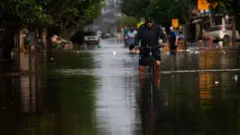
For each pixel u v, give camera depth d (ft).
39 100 100.07
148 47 137.59
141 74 143.43
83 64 205.26
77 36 609.42
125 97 102.53
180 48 341.41
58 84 128.67
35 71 171.73
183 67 179.01
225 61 207.41
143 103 94.38
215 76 142.41
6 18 214.07
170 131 69.51
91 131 70.13
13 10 193.16
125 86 121.80
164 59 229.25
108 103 94.73
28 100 100.32
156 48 139.23
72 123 75.87
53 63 215.10
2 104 95.45
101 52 331.98
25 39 389.80
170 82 128.98
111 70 170.91
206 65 187.01
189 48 363.56
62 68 183.93
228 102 93.30
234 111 83.51
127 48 423.64
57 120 78.38
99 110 87.10
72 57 265.95
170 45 315.58
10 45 257.96
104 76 148.56
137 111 85.61
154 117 79.87
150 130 70.38
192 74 150.10
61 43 509.35
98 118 79.71
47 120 78.48
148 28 137.39
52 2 293.84
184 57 243.81
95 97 103.09
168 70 166.09
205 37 509.35
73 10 377.91
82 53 318.24
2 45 262.88
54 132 69.77
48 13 298.15
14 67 192.65
